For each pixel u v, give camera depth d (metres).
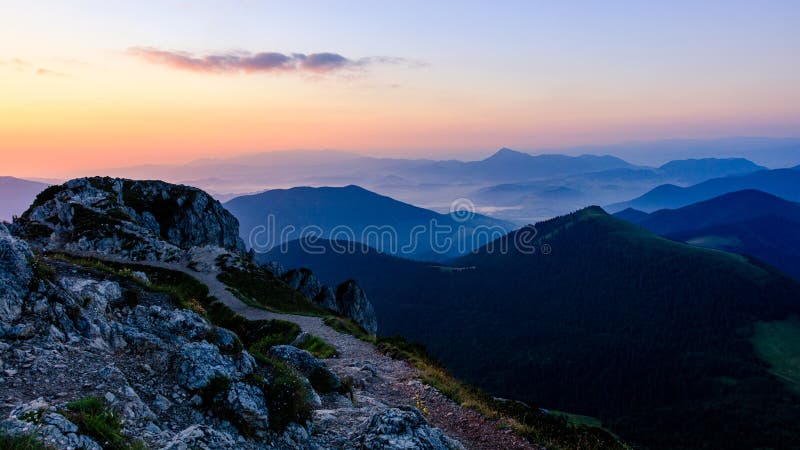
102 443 9.48
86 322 14.59
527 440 18.81
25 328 13.06
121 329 15.30
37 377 11.47
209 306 53.28
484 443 18.22
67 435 9.09
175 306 21.53
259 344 36.09
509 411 22.75
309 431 14.34
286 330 44.88
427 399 23.62
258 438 12.57
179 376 13.44
